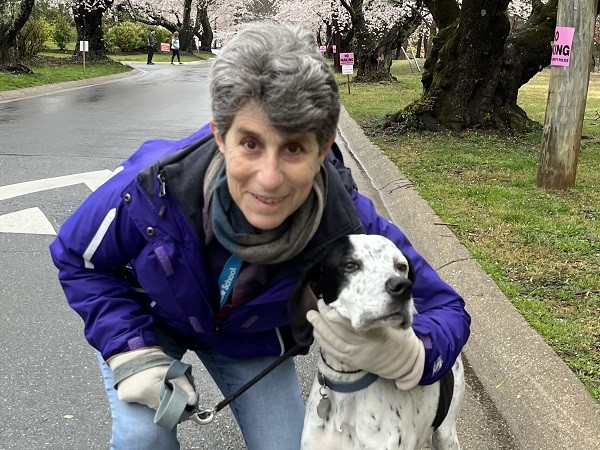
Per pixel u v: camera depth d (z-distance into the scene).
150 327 0.96
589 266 2.02
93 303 0.96
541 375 1.39
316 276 0.89
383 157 3.79
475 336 1.64
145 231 0.90
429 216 2.55
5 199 2.94
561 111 2.94
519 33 4.83
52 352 1.66
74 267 0.98
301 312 0.90
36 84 8.32
